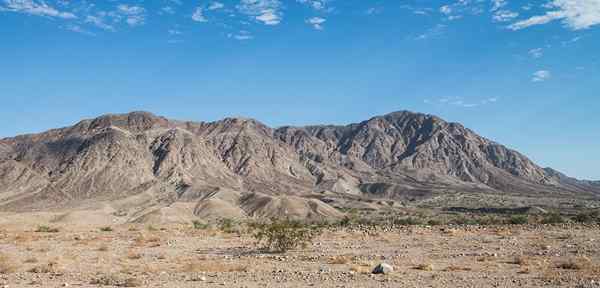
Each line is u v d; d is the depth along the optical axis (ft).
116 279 65.92
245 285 62.95
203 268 77.92
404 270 74.43
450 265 79.61
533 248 100.17
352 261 85.92
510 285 61.11
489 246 105.29
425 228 152.97
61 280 68.13
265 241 126.72
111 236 146.72
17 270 78.13
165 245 120.57
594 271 70.54
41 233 160.35
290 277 68.69
